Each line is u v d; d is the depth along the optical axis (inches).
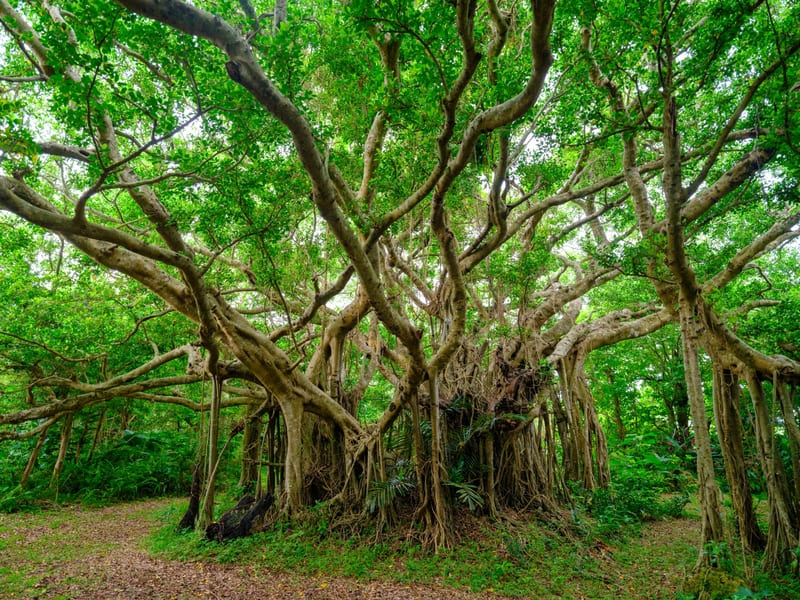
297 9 232.7
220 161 282.4
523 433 394.9
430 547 310.3
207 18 164.1
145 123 365.7
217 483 602.5
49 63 180.9
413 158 304.3
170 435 716.7
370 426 396.2
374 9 189.5
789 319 363.3
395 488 337.4
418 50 220.1
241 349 355.9
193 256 345.7
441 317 389.7
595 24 285.7
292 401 377.1
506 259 412.8
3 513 474.0
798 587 247.9
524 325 430.0
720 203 337.4
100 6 177.2
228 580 269.4
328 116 381.4
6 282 415.2
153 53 215.8
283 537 330.6
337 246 357.1
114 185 202.5
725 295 388.5
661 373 740.7
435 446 327.6
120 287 464.1
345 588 256.8
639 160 402.9
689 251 362.9
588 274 463.2
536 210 386.3
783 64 221.8
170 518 440.5
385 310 275.6
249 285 484.4
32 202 261.6
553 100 295.1
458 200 340.2
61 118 203.0
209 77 241.6
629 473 493.0
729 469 316.8
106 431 746.2
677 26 229.6
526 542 314.7
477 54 178.9
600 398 748.0
